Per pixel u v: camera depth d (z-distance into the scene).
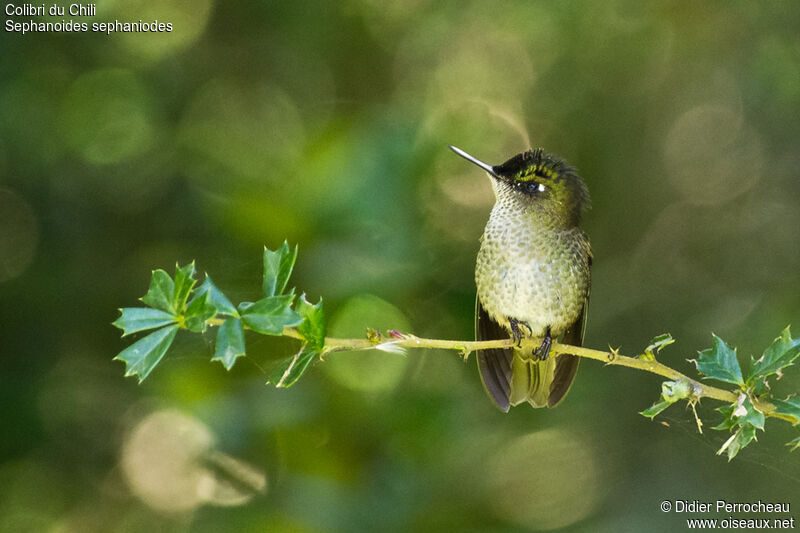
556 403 8.10
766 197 12.84
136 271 10.59
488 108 12.66
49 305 10.35
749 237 12.77
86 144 10.98
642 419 11.73
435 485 9.67
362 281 8.89
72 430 10.48
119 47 11.25
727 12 12.20
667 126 12.92
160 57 11.58
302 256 8.96
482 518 10.74
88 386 10.39
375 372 9.80
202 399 9.25
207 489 9.95
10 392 10.06
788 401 5.25
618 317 12.44
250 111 11.87
